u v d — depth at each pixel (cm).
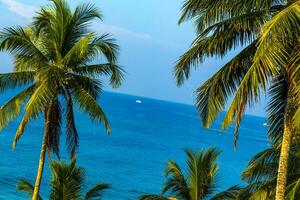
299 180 1495
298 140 1747
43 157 2116
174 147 10775
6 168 6050
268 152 1744
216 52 1405
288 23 1095
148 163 8244
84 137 10444
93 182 6044
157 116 19588
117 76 2133
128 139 11069
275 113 1571
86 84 2117
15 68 2083
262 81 1188
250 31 1367
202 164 2117
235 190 2092
